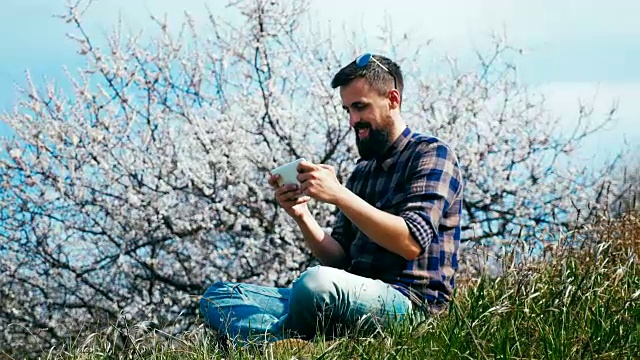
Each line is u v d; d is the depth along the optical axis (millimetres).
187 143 9453
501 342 2830
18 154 9125
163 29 9617
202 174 9242
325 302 3205
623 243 4145
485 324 2996
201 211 9133
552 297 3186
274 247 9305
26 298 9453
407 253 3359
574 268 3627
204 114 9609
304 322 3264
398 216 3430
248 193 9406
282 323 3326
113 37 9422
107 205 9242
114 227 9484
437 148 3613
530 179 10172
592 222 4438
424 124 10023
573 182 9945
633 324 2996
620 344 2869
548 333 2902
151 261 9188
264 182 9500
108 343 3414
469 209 9906
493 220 9891
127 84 9352
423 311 3377
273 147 9492
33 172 9273
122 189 9336
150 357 3227
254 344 3096
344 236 3906
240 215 9109
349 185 3906
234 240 9453
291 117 9469
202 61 9641
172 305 9297
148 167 9305
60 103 9336
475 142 9992
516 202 9727
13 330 9047
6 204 9336
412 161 3615
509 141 10148
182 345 3324
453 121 10102
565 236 3957
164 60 9500
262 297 3549
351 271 3619
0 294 9312
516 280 3359
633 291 3352
